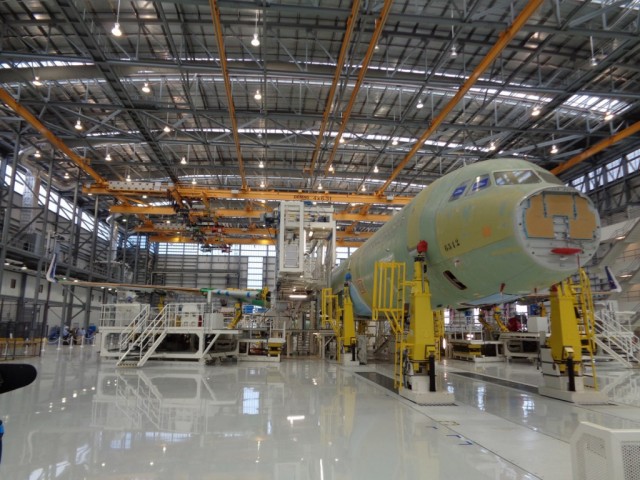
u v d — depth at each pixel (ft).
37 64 84.02
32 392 40.01
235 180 144.46
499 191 30.96
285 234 83.05
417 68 83.10
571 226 28.27
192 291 89.40
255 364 69.97
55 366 64.28
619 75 83.41
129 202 146.41
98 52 66.80
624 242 110.42
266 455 20.86
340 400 36.22
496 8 59.72
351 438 24.07
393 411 31.76
